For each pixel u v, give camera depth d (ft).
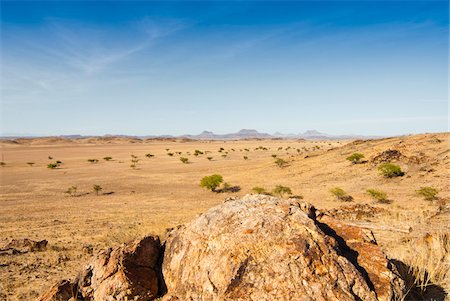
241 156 310.04
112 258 19.94
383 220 47.06
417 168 124.36
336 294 14.19
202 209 92.73
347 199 99.50
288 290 14.47
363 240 18.30
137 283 18.70
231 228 17.97
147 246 20.51
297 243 16.02
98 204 110.83
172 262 19.24
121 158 327.06
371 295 14.56
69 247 50.57
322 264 15.20
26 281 33.55
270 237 16.65
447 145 138.31
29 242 52.06
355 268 15.39
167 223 68.69
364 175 133.49
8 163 282.97
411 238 31.48
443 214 46.47
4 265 39.86
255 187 132.57
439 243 24.77
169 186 155.94
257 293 14.70
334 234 19.07
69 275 35.27
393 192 102.53
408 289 17.65
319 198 105.91
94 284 19.49
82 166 254.27
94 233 63.26
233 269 15.72
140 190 145.79
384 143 170.71
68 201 118.93
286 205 19.25
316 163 169.99
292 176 154.92
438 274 20.04
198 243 18.33
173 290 18.04
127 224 72.23
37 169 234.99
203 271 16.84
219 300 14.98
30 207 106.11
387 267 16.35
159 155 357.41
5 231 69.67
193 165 240.73
